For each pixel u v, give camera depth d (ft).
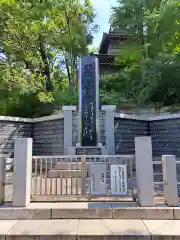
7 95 48.11
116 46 71.61
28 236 12.51
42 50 57.62
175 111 41.65
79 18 59.72
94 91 38.75
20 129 44.88
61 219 15.23
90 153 36.68
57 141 41.04
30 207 15.93
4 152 42.27
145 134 43.24
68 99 49.78
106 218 15.31
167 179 16.33
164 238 12.32
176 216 15.20
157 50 52.75
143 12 54.85
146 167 16.47
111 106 39.63
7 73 43.27
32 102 49.06
